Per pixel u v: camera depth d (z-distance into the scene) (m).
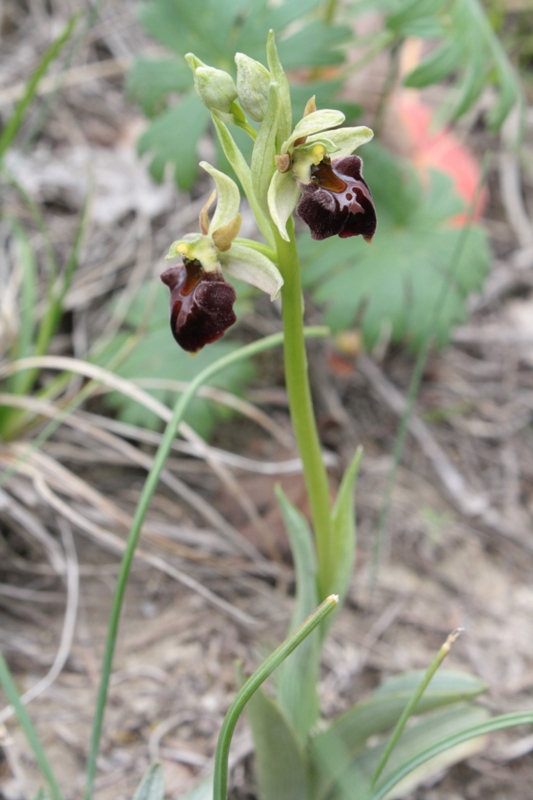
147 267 0.35
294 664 0.24
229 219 0.21
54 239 0.35
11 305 0.31
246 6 0.30
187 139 0.30
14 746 0.25
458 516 0.31
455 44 0.29
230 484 0.28
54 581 0.28
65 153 0.39
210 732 0.26
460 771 0.26
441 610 0.29
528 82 0.47
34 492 0.29
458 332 0.38
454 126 0.45
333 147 0.20
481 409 0.35
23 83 0.40
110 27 0.43
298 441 0.22
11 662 0.27
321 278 0.33
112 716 0.26
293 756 0.23
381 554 0.30
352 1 0.36
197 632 0.28
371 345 0.31
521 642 0.29
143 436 0.30
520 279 0.40
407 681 0.24
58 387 0.30
